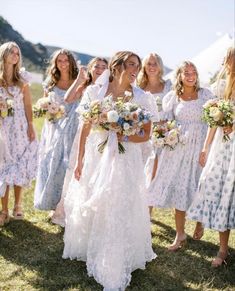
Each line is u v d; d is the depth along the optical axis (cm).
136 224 412
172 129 515
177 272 443
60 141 550
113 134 409
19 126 547
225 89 457
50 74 582
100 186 405
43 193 550
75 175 436
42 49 5500
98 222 408
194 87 525
